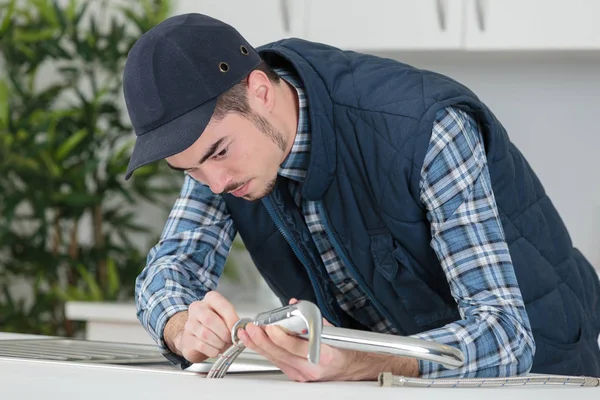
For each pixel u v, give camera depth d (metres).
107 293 3.44
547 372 1.63
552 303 1.61
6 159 3.36
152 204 3.80
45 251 3.45
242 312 2.77
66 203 3.39
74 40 3.40
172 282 1.54
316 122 1.45
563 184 3.02
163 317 1.47
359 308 1.70
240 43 1.40
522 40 2.72
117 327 2.83
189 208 1.66
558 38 2.69
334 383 1.12
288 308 1.07
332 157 1.47
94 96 3.45
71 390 0.95
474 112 1.45
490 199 1.41
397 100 1.43
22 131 3.37
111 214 3.59
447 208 1.37
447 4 2.80
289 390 0.95
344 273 1.63
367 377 1.19
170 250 1.63
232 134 1.35
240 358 1.47
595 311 1.85
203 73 1.32
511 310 1.30
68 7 3.47
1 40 3.46
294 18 2.98
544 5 2.70
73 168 3.46
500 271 1.34
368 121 1.44
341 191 1.48
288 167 1.50
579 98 2.99
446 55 2.99
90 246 3.60
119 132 3.52
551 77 3.02
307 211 1.56
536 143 3.04
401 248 1.46
